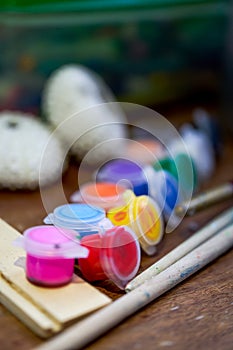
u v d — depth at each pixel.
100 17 0.50
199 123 0.50
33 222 0.40
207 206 0.43
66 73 0.48
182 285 0.36
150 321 0.33
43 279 0.33
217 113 0.56
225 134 0.54
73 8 0.48
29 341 0.32
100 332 0.32
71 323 0.32
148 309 0.34
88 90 0.48
